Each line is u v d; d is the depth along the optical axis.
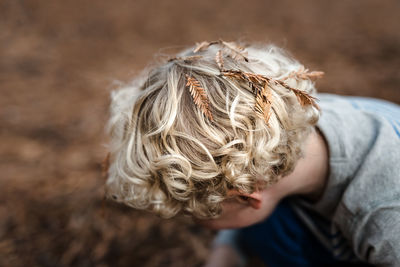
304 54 3.81
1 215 1.84
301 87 0.81
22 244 1.69
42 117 2.77
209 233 1.78
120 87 1.03
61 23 4.88
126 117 0.83
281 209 1.15
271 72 0.79
